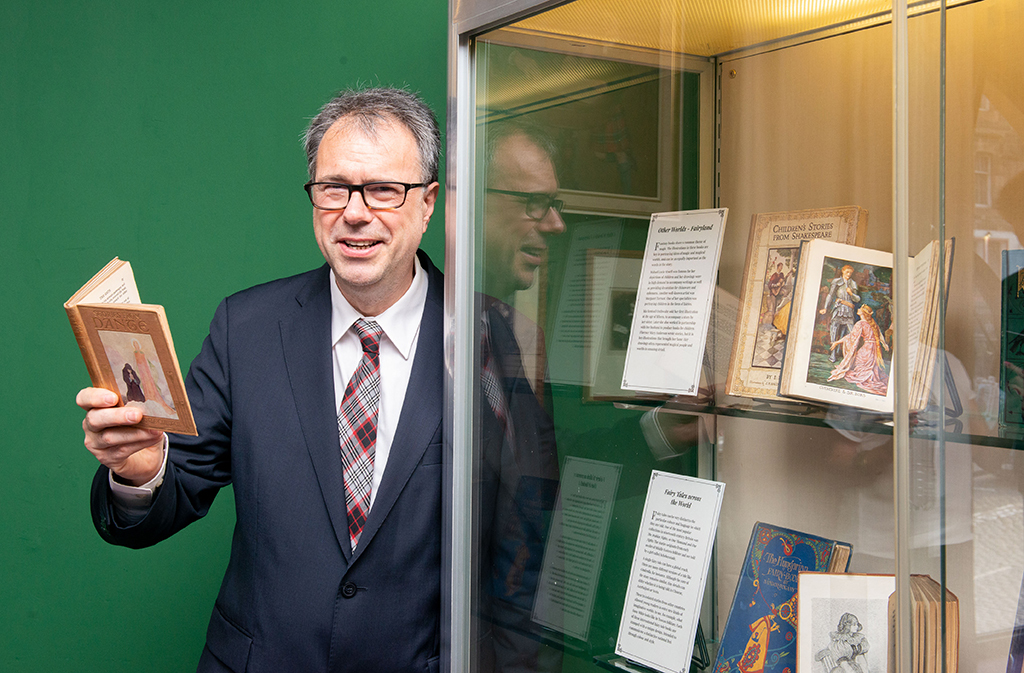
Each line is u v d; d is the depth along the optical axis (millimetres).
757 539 875
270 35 2441
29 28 2299
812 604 791
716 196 928
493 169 1157
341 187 1410
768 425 863
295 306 1580
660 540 980
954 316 659
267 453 1473
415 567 1429
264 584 1443
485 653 1179
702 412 938
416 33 2512
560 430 1094
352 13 2451
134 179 2355
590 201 1049
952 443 651
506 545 1152
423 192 1499
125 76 2348
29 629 2301
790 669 832
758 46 868
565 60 1059
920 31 658
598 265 1049
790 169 845
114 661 2312
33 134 2305
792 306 840
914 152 661
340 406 1520
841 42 787
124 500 1428
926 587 656
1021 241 667
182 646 2357
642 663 979
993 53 661
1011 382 660
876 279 752
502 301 1155
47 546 2305
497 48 1144
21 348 2305
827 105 802
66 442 2312
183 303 2387
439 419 1457
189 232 2391
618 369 1029
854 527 766
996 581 652
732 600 900
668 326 979
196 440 1536
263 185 2439
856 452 764
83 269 2332
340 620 1396
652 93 976
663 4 947
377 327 1515
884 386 737
